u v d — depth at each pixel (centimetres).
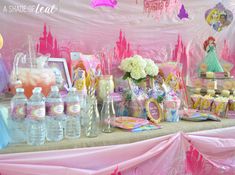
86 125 149
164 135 154
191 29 240
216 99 204
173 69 210
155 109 181
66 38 190
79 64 177
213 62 237
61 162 124
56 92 135
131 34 213
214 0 248
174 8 229
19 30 176
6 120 127
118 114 183
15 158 117
